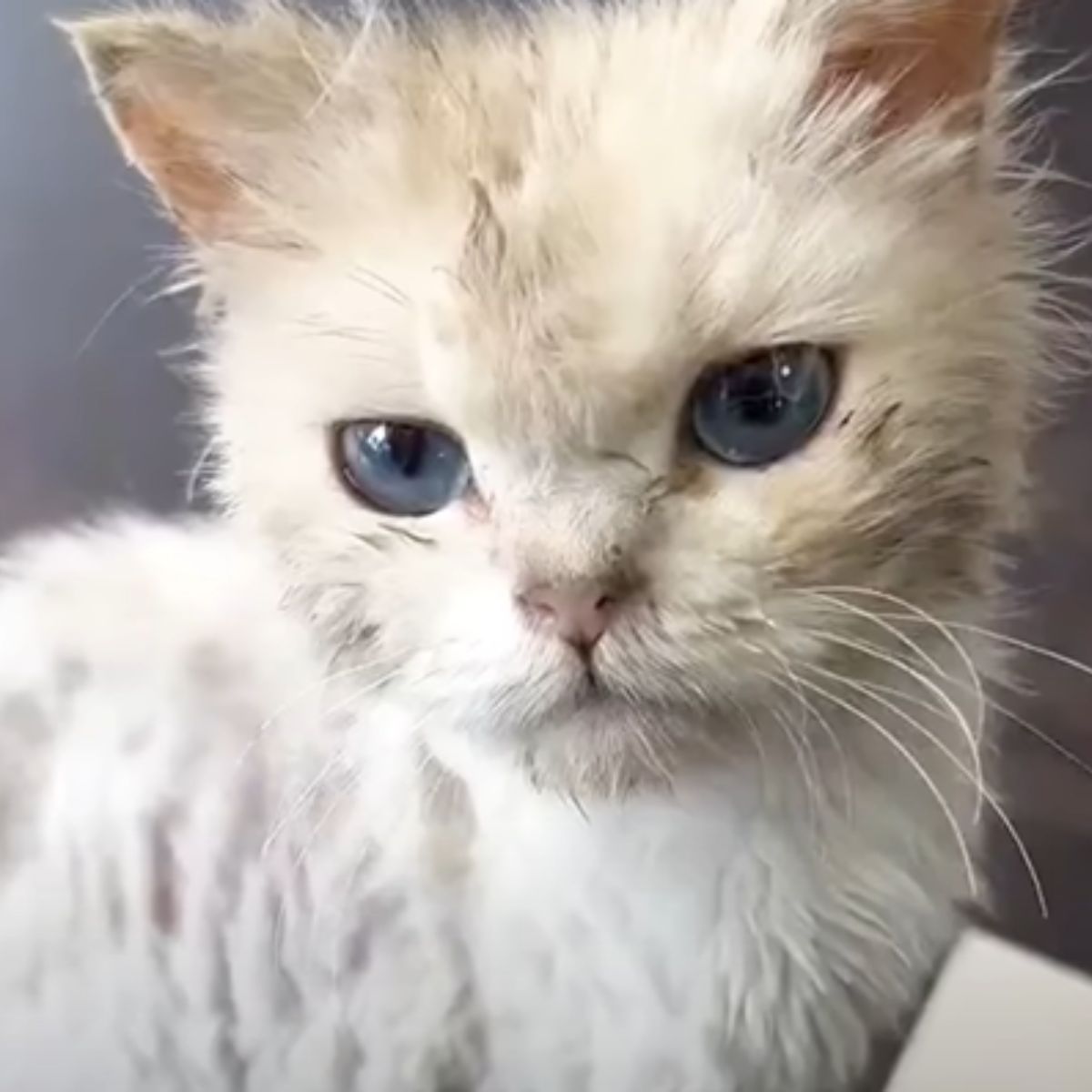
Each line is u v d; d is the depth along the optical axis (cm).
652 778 12
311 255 12
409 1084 14
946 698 12
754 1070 13
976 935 14
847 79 12
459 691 11
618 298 11
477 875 13
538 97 12
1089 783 14
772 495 11
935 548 12
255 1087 14
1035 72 13
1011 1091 13
